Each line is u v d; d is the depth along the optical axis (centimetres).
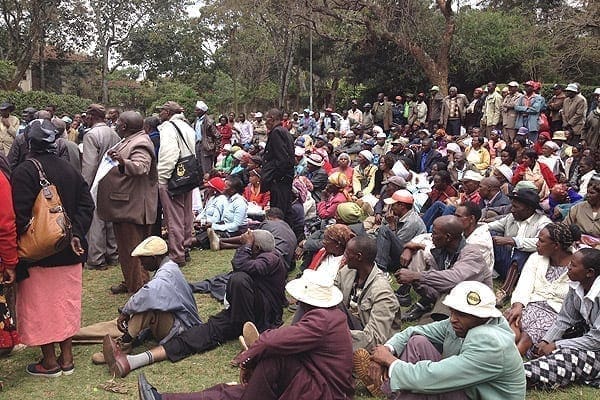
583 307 441
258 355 357
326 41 3136
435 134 1495
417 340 371
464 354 327
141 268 657
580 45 1969
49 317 456
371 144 1543
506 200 728
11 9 3294
